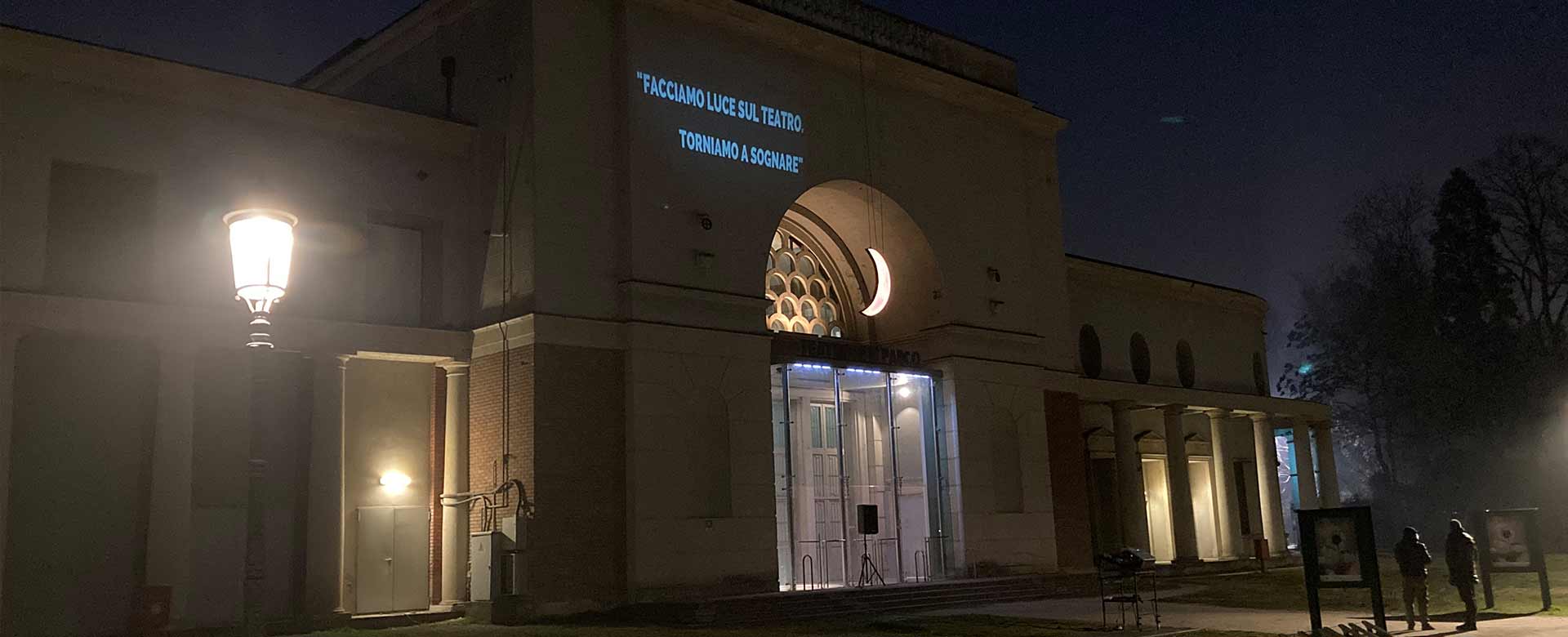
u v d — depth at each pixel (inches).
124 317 791.1
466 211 975.6
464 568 912.3
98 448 802.2
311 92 893.2
